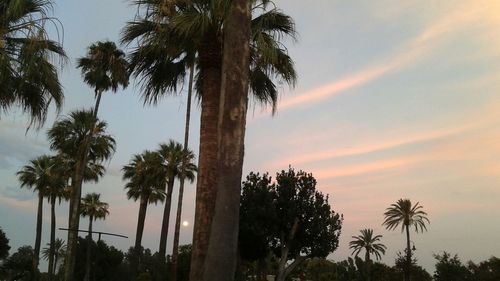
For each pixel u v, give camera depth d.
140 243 45.38
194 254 9.85
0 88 10.39
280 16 11.64
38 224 50.78
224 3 8.89
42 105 11.15
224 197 6.12
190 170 44.16
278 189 28.84
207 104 10.96
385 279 81.62
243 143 6.38
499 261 70.00
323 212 28.62
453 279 70.56
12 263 48.47
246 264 38.88
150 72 12.96
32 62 9.60
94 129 38.34
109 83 36.12
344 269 69.69
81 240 45.28
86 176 42.62
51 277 49.38
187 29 10.84
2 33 9.12
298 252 29.02
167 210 41.56
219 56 11.20
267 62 11.48
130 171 47.31
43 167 50.62
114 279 44.66
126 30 12.15
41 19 9.11
